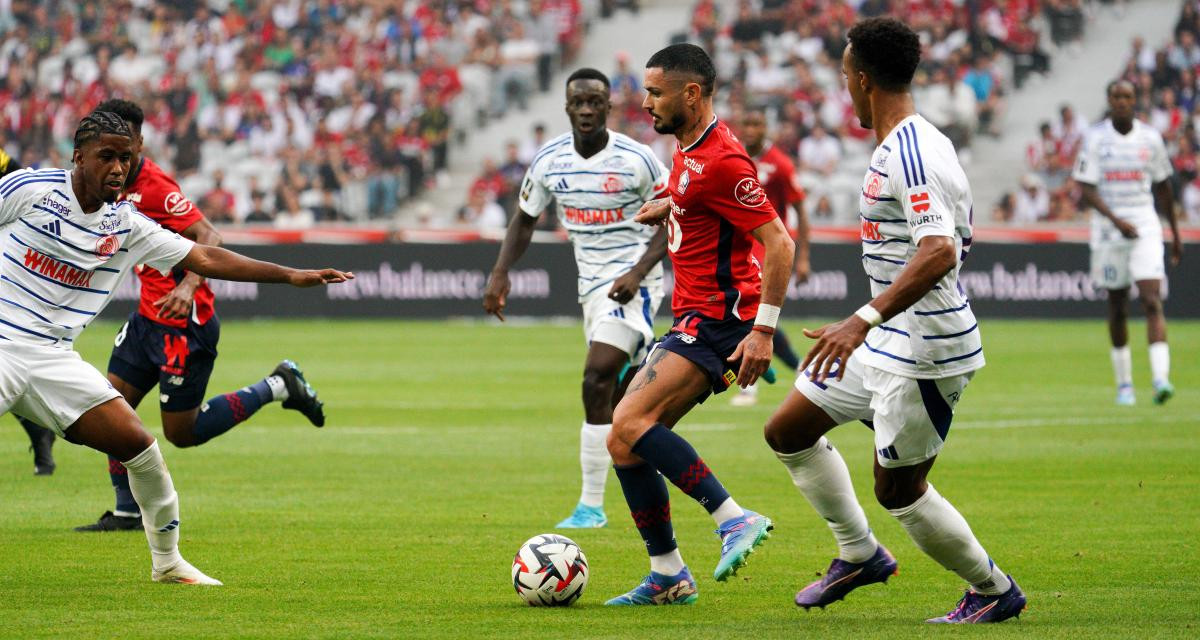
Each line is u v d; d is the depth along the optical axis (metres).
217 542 25.53
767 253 20.06
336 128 111.50
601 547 25.52
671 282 85.56
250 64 118.00
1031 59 110.00
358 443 40.12
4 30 124.69
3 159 29.70
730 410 48.50
